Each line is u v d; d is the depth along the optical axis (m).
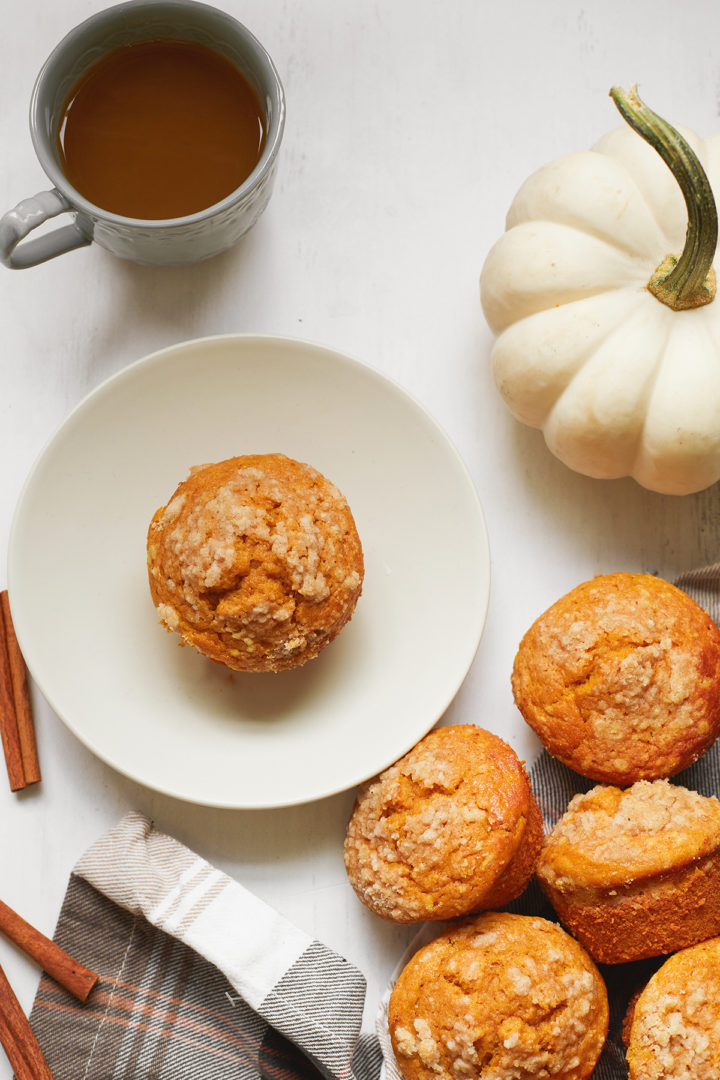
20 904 0.61
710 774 0.61
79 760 0.62
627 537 0.64
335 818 0.62
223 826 0.62
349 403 0.62
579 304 0.59
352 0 0.65
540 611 0.64
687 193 0.55
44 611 0.60
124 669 0.61
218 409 0.62
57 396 0.63
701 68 0.65
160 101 0.60
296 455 0.63
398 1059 0.58
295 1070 0.60
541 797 0.62
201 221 0.58
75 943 0.60
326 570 0.57
